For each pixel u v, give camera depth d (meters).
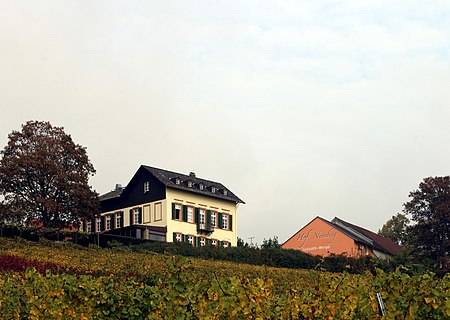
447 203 63.66
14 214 59.09
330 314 9.72
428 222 64.69
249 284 9.75
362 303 9.63
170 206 65.94
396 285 9.60
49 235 45.50
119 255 35.34
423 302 9.39
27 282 11.66
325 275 10.58
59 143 62.69
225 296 9.75
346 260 50.16
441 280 9.88
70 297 11.16
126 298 11.13
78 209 61.81
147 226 62.84
